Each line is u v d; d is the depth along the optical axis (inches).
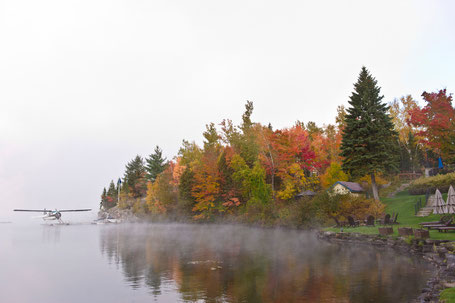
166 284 481.1
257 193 1881.2
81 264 697.6
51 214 3019.2
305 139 2219.5
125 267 644.7
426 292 368.8
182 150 2979.8
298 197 1860.2
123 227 2412.6
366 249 794.2
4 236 1557.6
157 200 3083.2
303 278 484.4
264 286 444.8
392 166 1558.8
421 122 1163.9
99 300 410.3
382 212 1317.7
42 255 856.9
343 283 439.8
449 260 469.7
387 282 434.6
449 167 1678.2
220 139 2593.5
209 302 379.6
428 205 1263.5
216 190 2134.6
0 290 468.1
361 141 1558.8
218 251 849.5
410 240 701.3
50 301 414.3
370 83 1784.0
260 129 2320.4
